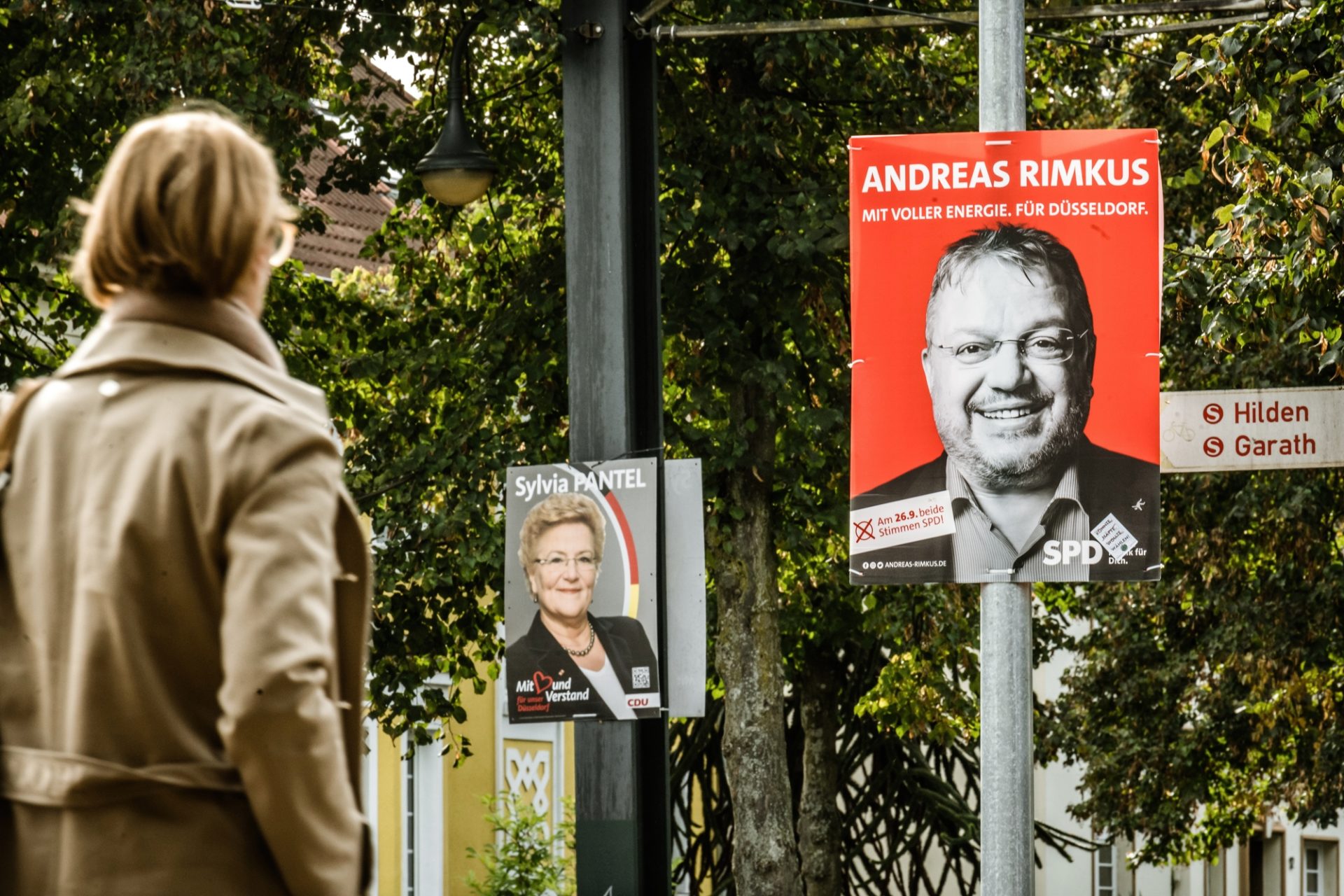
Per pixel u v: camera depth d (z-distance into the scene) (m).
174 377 4.71
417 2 31.31
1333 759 43.34
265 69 30.73
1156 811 49.09
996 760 17.11
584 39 18.59
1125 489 17.06
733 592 30.70
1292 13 19.77
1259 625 39.72
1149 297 17.11
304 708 4.33
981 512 17.19
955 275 17.27
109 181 4.84
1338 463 18.08
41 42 28.94
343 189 32.41
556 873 37.97
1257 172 19.94
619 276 18.36
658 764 18.08
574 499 17.92
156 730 4.46
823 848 44.12
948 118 31.81
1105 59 37.44
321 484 4.63
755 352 30.83
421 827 49.78
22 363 32.06
